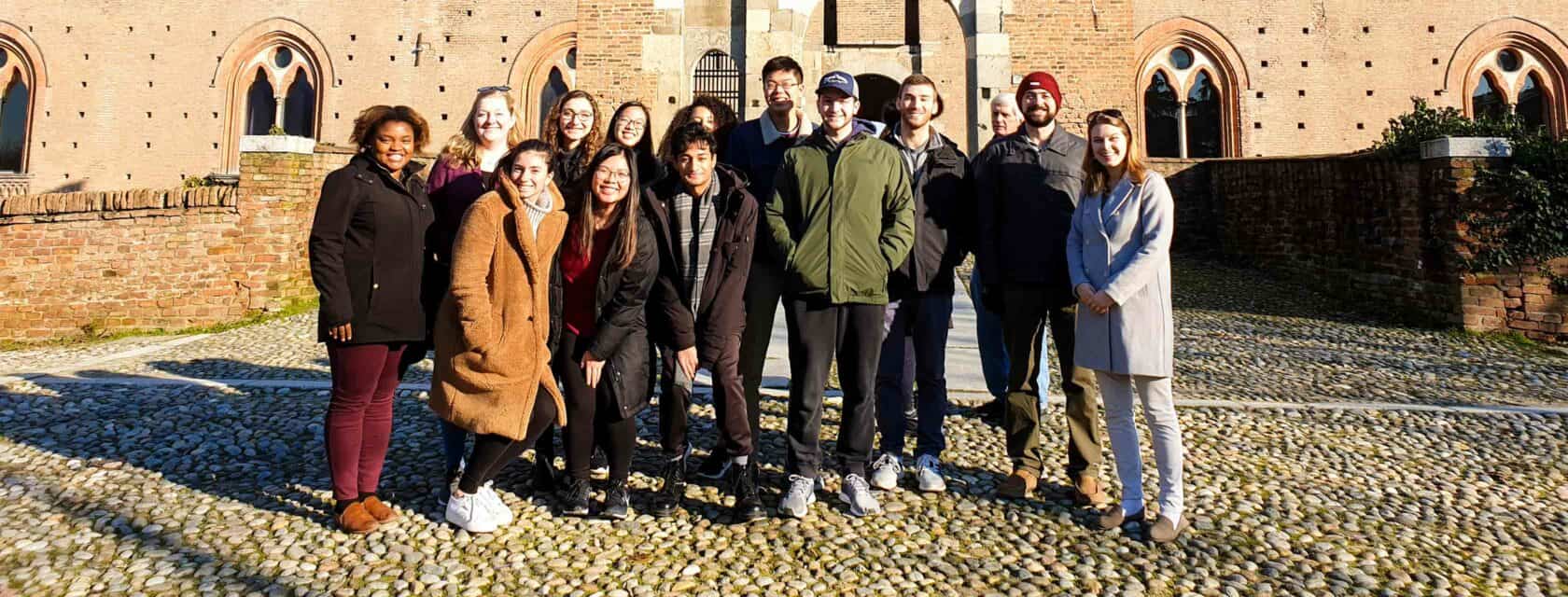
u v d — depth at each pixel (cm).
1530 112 1881
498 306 320
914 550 322
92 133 1966
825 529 339
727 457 400
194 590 279
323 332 321
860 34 2162
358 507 332
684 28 1393
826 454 441
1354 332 841
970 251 423
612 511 341
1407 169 903
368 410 342
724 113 450
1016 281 379
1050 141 392
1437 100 1864
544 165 323
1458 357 730
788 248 348
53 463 409
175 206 946
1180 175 1324
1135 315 332
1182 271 1197
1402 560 319
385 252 327
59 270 945
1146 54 1923
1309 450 455
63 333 941
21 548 310
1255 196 1205
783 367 668
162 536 322
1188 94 1941
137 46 1988
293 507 354
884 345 399
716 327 344
